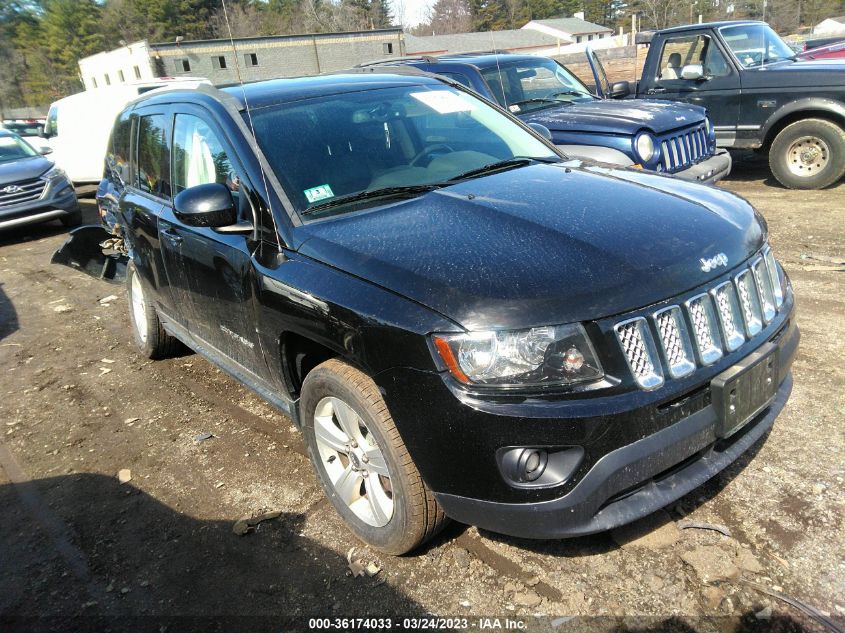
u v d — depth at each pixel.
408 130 3.57
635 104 7.06
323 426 2.89
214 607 2.62
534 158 3.68
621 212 2.66
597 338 2.16
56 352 5.77
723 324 2.42
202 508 3.28
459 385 2.20
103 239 6.95
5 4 68.69
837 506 2.71
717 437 2.37
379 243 2.62
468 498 2.30
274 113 3.34
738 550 2.56
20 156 11.51
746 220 2.79
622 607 2.38
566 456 2.17
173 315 4.31
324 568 2.77
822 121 8.02
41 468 3.87
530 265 2.32
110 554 3.03
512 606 2.45
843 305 4.69
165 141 4.01
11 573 2.98
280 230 2.92
